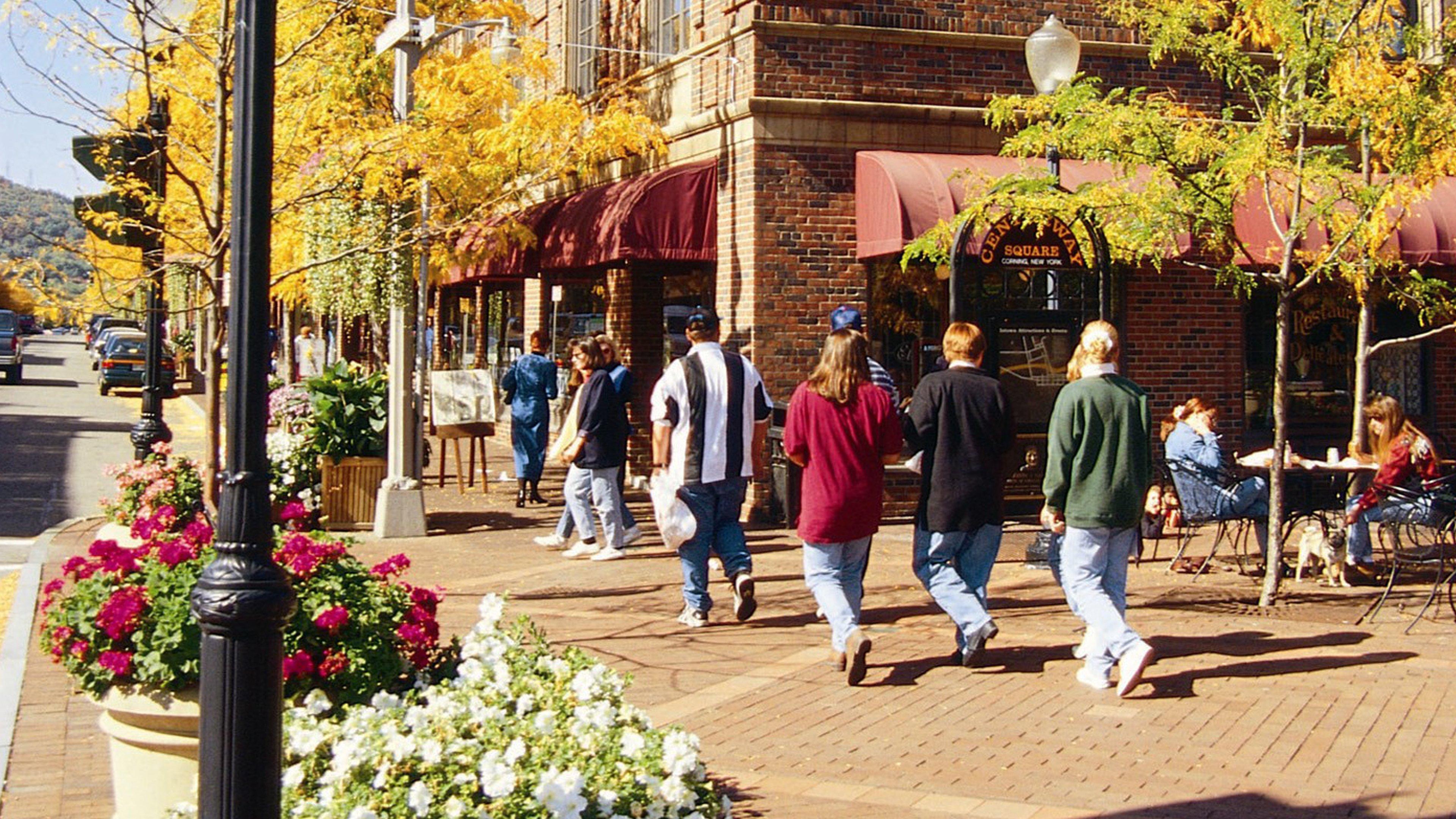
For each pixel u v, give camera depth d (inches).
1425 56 512.7
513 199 736.3
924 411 337.1
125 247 438.6
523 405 703.7
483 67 747.4
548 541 571.8
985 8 651.5
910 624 397.4
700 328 397.1
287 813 181.8
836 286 632.4
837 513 329.7
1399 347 709.3
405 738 184.9
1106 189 458.6
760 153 623.2
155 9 366.6
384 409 624.1
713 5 668.1
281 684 162.7
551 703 205.6
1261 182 482.6
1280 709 301.6
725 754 272.4
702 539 397.4
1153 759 266.5
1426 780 251.0
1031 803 240.2
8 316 1962.4
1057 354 640.4
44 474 842.2
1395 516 427.8
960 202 595.2
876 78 637.9
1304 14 432.5
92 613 216.4
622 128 693.3
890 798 243.6
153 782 214.1
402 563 235.9
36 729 299.7
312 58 528.7
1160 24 450.6
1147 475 321.1
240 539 161.2
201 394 1740.9
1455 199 631.2
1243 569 489.4
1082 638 374.9
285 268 767.7
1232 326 679.1
